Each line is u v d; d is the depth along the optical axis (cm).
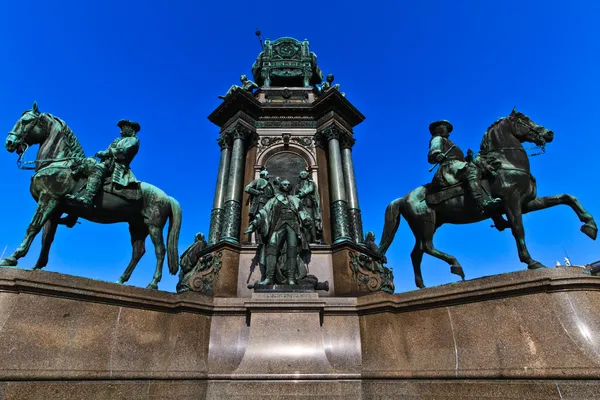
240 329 846
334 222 1342
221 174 1473
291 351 769
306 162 1518
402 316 813
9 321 613
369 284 1226
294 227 985
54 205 844
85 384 625
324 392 711
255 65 1970
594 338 591
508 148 891
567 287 641
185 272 1298
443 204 951
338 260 1232
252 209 1243
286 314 817
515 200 842
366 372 755
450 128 1028
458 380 664
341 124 1588
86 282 712
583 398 543
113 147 973
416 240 1020
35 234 814
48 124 919
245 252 1251
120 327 722
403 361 748
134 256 1020
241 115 1554
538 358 609
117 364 685
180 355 754
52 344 635
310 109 1622
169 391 692
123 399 648
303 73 1848
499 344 660
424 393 683
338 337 838
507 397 601
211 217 1400
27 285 643
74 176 875
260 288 898
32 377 586
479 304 713
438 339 738
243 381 719
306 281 940
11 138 870
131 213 975
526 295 667
